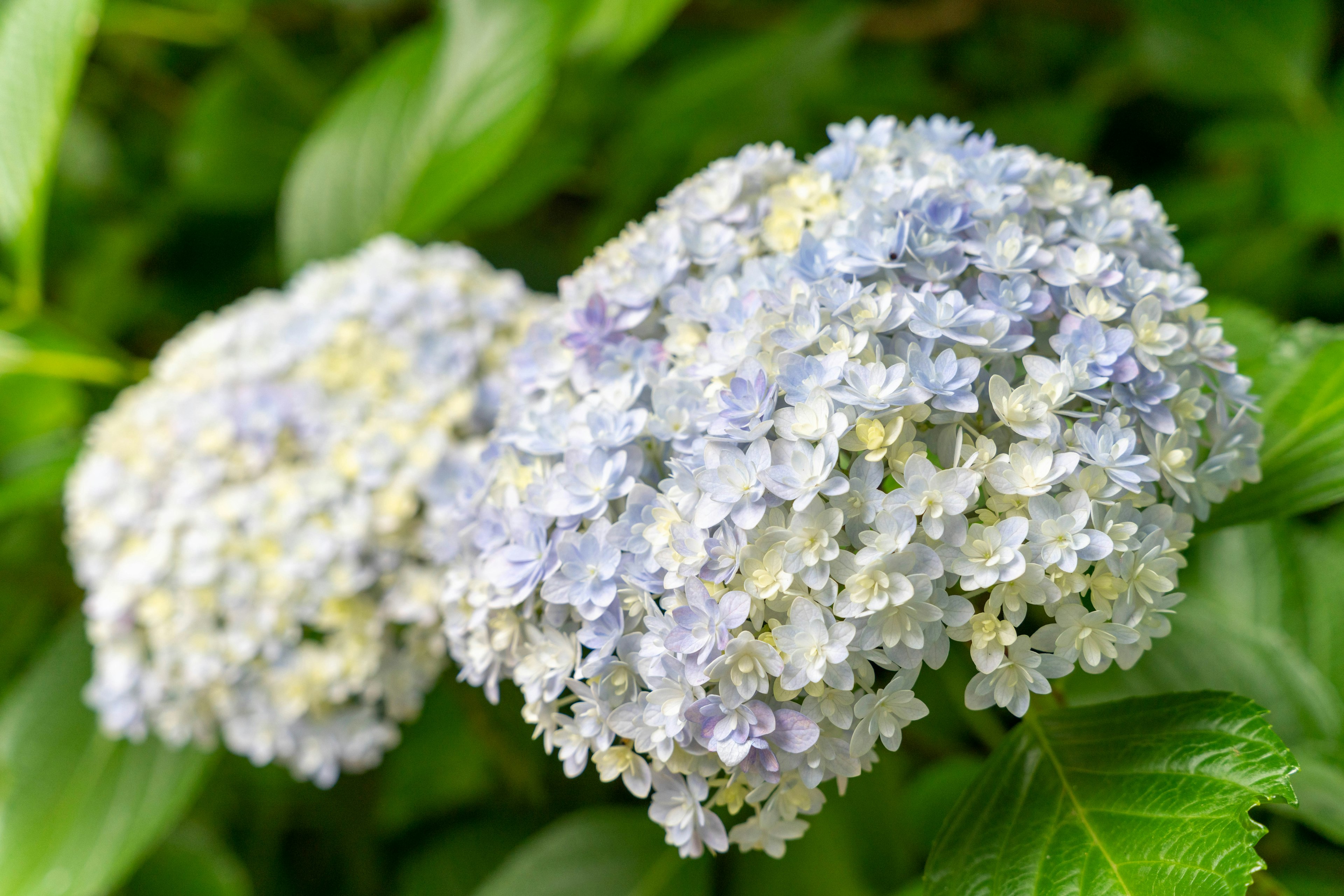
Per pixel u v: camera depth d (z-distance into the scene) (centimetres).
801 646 88
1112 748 92
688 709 88
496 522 94
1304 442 96
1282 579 107
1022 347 90
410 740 125
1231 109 150
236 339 112
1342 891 105
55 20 114
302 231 128
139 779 113
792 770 90
